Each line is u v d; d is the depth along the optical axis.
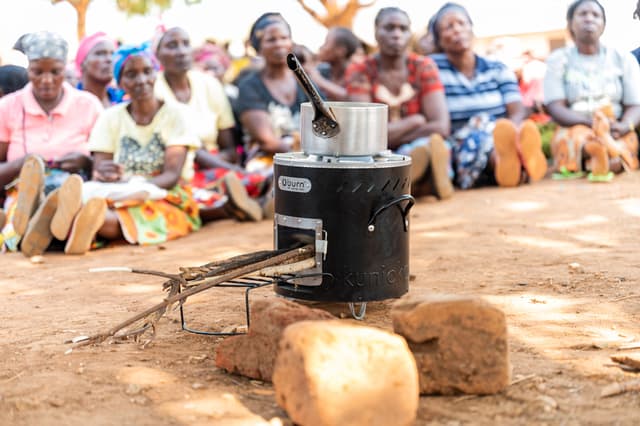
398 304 3.60
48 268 6.30
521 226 7.19
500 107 9.67
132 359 4.06
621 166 9.53
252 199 8.13
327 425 3.06
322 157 4.46
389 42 8.90
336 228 4.44
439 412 3.36
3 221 7.28
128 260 6.49
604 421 3.24
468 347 3.50
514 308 4.79
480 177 9.35
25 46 7.48
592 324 4.46
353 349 3.14
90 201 6.70
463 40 9.42
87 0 15.60
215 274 4.29
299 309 3.72
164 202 7.41
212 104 9.08
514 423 3.25
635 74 9.59
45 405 3.52
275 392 3.51
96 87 8.66
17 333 4.57
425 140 8.90
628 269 5.64
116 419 3.37
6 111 7.55
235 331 4.45
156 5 16.00
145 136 7.49
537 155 9.04
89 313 4.97
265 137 8.77
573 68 9.55
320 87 9.54
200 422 3.32
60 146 7.58
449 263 5.96
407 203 4.59
